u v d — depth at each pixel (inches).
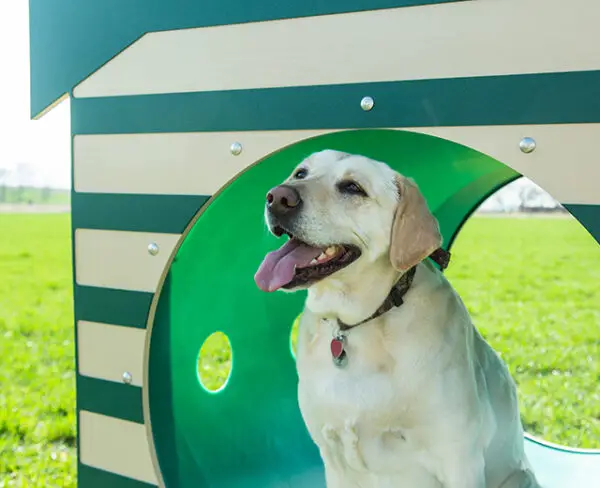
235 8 82.4
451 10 68.9
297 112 79.0
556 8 64.0
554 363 202.5
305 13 77.4
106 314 98.4
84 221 99.1
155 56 89.7
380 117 73.7
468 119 68.8
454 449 79.0
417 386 77.7
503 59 66.7
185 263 99.7
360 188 77.2
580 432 153.7
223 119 84.8
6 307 276.5
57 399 169.6
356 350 81.2
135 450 98.0
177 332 103.2
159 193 91.4
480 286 306.3
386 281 79.4
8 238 452.1
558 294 289.4
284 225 75.0
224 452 111.0
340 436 84.2
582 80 63.3
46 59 100.4
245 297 118.6
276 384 129.8
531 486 96.9
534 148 65.8
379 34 73.0
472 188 130.3
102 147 96.1
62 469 133.1
